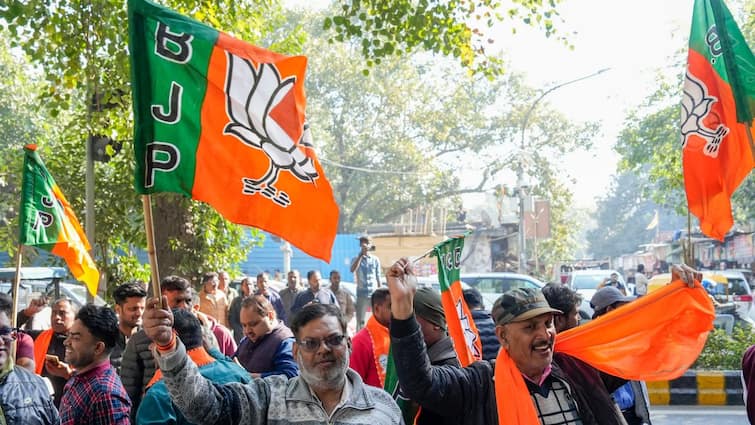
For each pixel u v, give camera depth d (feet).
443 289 15.64
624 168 90.12
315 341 12.27
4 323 14.74
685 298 15.39
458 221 143.02
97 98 39.55
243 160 13.99
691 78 20.24
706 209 19.89
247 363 20.84
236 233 45.34
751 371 16.35
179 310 15.90
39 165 22.48
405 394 13.26
